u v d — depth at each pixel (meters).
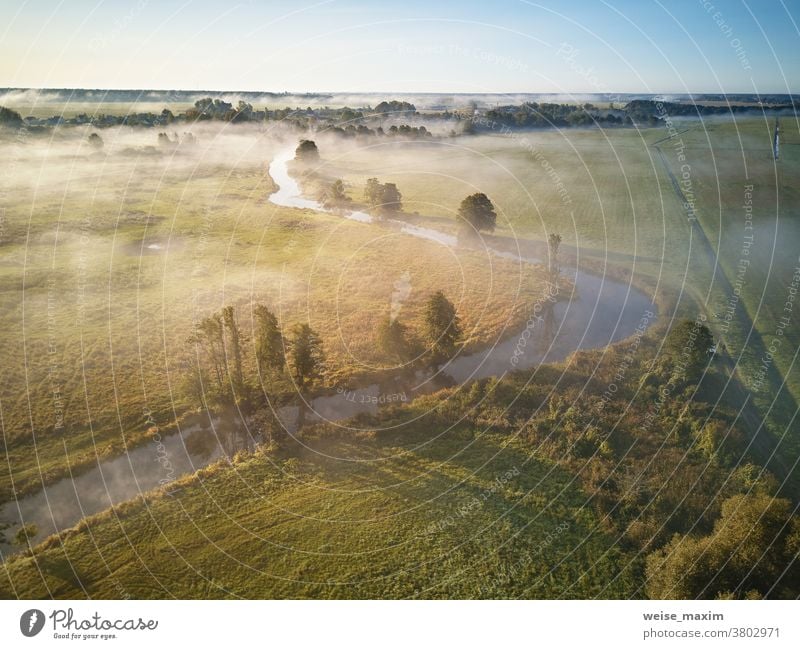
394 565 21.83
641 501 24.95
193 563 21.89
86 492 26.75
